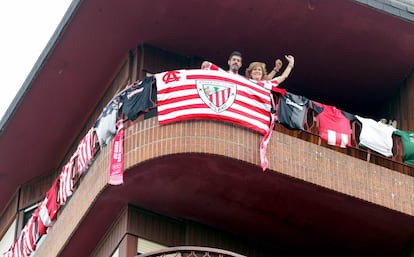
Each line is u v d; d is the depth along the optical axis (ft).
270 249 64.18
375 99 71.92
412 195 62.18
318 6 64.85
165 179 59.21
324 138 60.80
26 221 78.59
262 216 61.98
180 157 57.36
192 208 61.41
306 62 69.15
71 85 70.33
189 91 58.08
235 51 67.46
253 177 58.95
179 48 67.36
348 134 61.46
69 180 63.87
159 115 57.72
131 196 60.34
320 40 67.41
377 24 66.13
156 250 59.16
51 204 65.87
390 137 62.59
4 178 79.20
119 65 68.85
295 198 60.59
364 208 61.16
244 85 58.85
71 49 67.31
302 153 59.67
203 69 59.16
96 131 61.16
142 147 57.93
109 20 65.16
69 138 75.36
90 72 69.36
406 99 69.67
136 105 58.85
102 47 67.26
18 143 75.61
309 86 71.36
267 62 69.21
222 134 57.57
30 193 79.10
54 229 65.92
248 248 63.46
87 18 64.90
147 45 67.00
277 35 67.00
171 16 65.00
